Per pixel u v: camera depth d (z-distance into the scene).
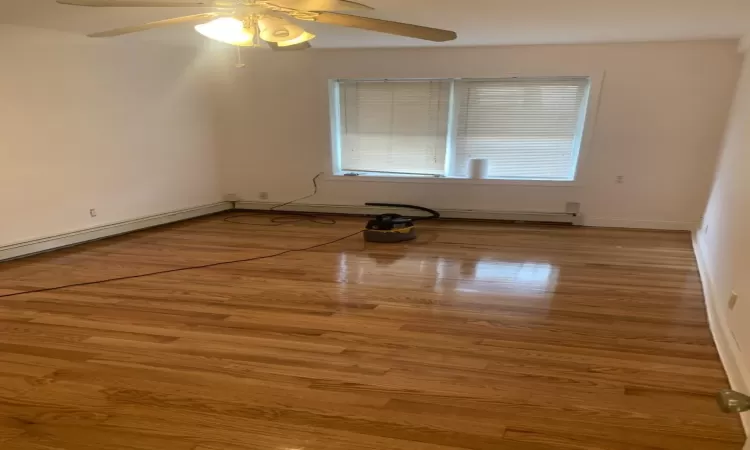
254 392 1.90
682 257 3.81
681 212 4.59
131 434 1.64
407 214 5.28
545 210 4.94
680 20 3.21
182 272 3.40
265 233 4.61
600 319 2.61
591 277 3.31
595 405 1.82
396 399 1.86
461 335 2.42
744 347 1.95
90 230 4.15
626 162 4.60
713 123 4.28
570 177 4.88
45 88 3.67
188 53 4.91
